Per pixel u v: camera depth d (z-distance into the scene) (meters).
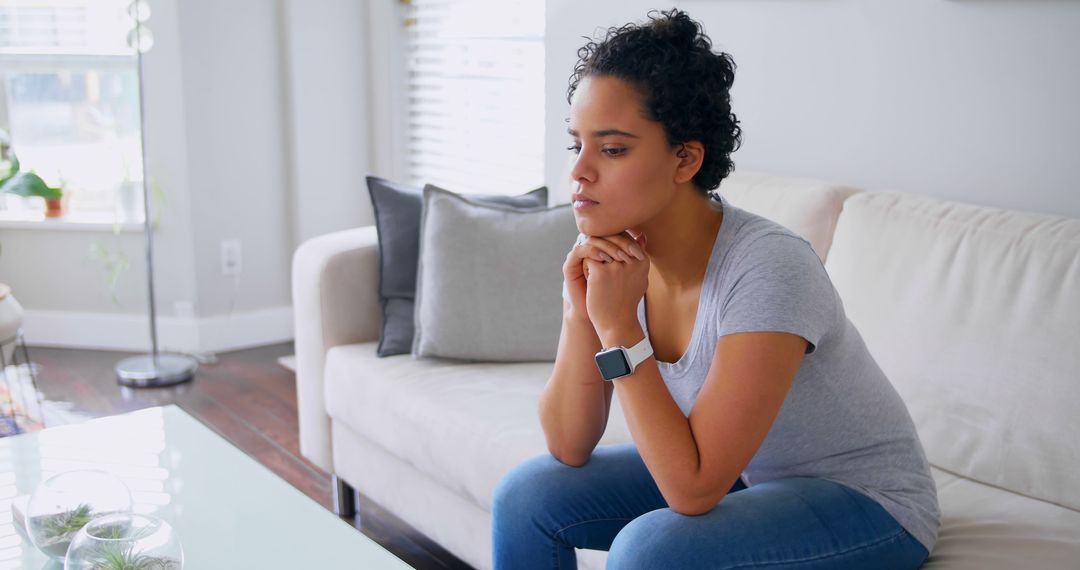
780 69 2.42
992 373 1.63
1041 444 1.56
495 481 1.83
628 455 1.47
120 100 3.72
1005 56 1.97
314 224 3.92
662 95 1.17
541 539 1.39
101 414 3.16
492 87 3.41
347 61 3.88
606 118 1.18
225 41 3.68
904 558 1.27
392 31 3.79
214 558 1.35
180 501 1.52
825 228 2.01
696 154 1.22
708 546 1.18
